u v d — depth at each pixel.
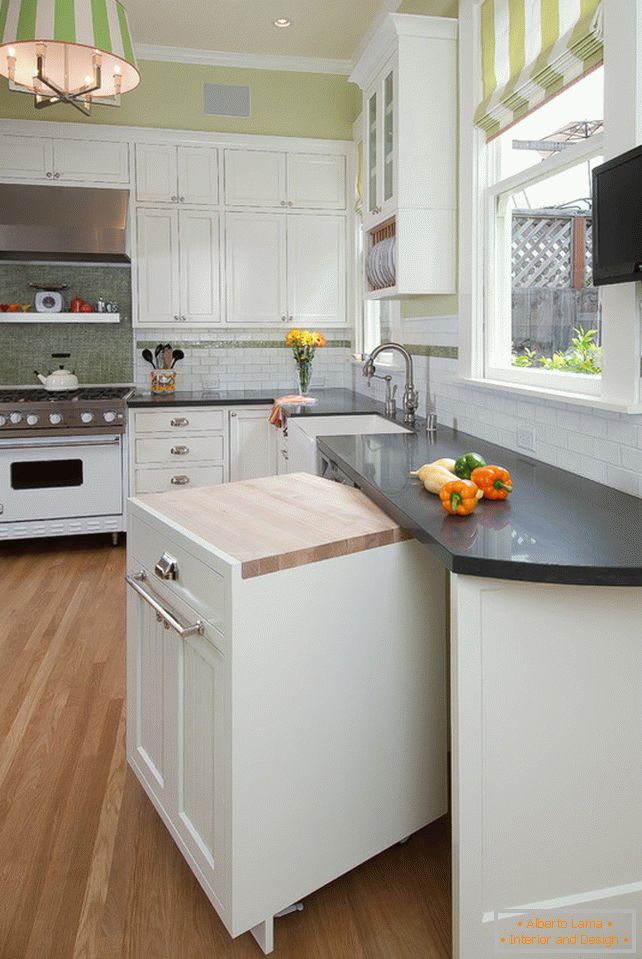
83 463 4.95
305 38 5.11
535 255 2.92
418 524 1.82
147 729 2.15
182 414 5.11
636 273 1.92
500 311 3.27
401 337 4.52
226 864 1.68
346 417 4.39
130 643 2.23
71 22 2.47
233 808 1.65
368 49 3.80
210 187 5.29
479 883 1.66
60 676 3.16
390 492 2.18
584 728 1.66
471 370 3.38
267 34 5.05
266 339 5.81
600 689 1.65
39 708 2.89
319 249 5.51
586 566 1.49
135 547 2.18
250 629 1.65
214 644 1.70
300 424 4.34
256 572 1.64
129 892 1.93
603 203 2.06
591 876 1.71
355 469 2.59
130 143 5.15
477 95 3.28
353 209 5.46
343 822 1.87
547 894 1.70
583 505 2.05
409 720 1.97
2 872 2.00
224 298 5.39
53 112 5.15
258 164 5.35
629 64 2.05
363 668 1.86
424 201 3.56
